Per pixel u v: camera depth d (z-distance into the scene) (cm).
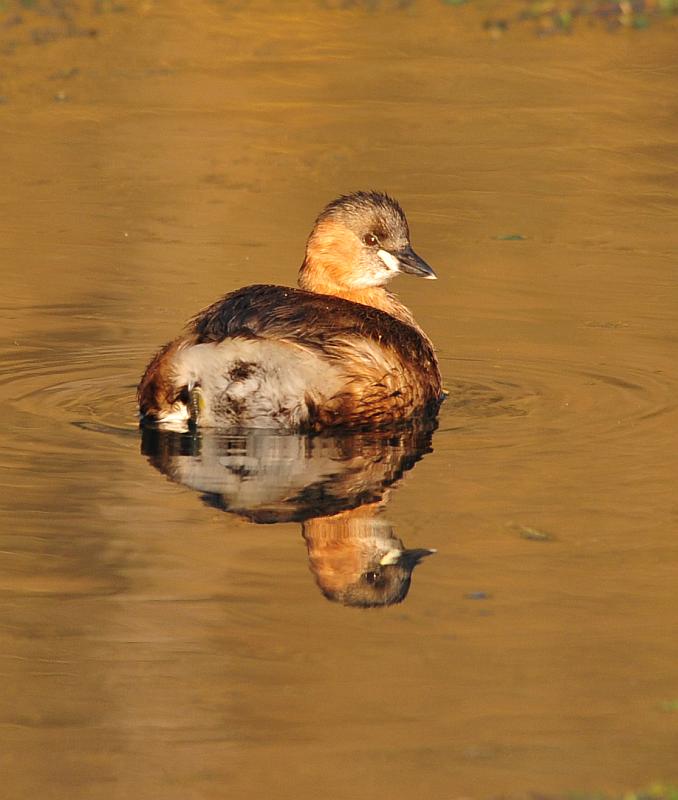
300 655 910
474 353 1508
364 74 2658
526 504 1121
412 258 1462
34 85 2567
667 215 2041
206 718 838
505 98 2542
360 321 1295
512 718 830
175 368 1237
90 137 2341
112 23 2925
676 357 1491
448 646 916
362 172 2211
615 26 2912
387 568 1019
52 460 1205
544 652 904
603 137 2370
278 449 1235
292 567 1025
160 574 1016
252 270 1795
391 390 1279
